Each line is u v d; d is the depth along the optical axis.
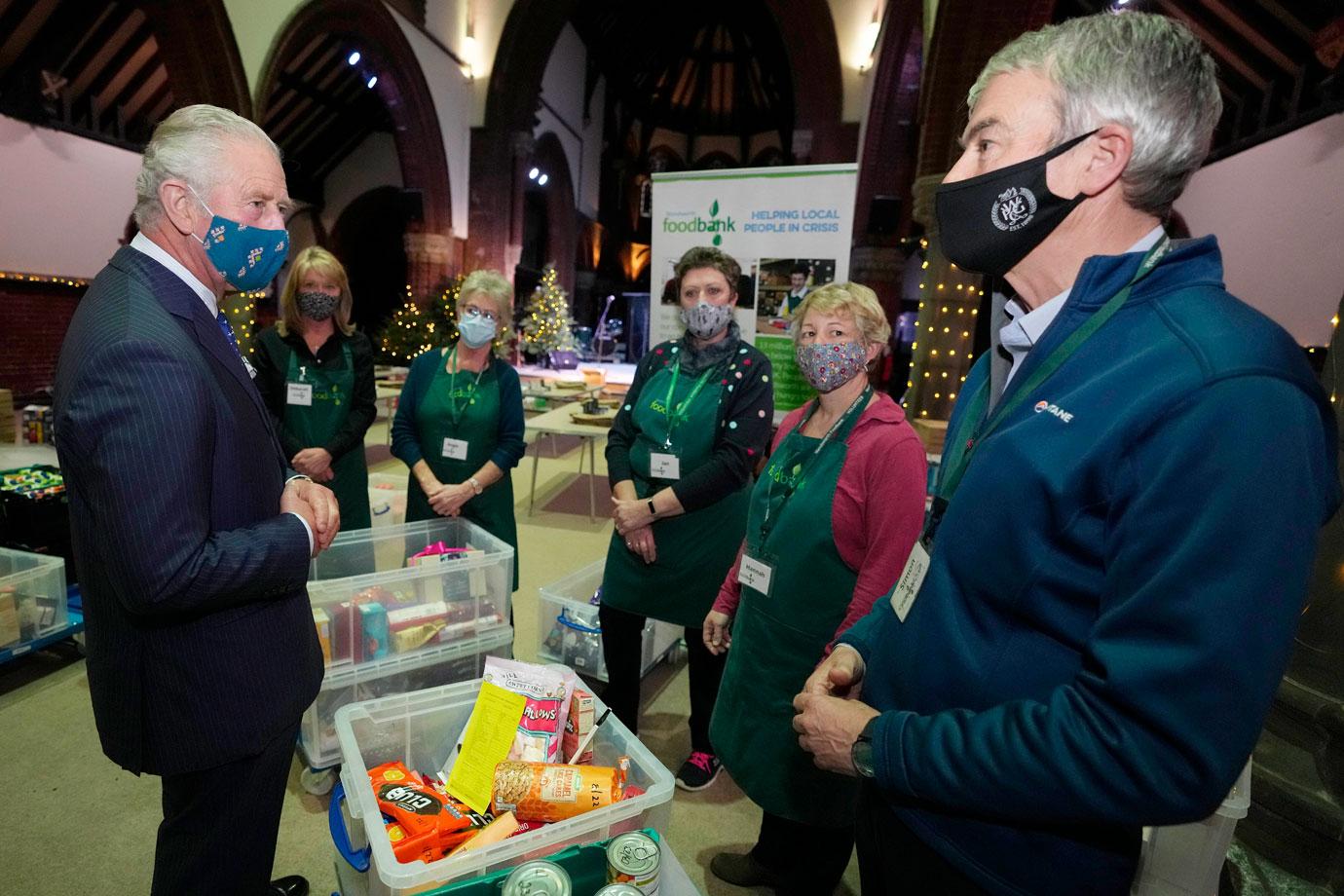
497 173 12.88
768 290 3.02
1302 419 0.52
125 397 0.86
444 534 2.33
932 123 4.41
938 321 4.83
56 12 6.63
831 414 1.42
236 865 1.11
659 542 1.86
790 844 1.57
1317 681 1.58
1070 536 0.61
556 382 8.09
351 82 11.31
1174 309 0.60
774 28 18.36
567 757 1.25
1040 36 0.68
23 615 2.26
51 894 1.53
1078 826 0.67
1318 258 4.67
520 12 12.29
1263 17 5.06
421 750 1.39
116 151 7.78
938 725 0.66
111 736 1.02
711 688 1.94
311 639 1.21
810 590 1.33
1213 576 0.51
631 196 22.39
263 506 1.08
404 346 11.30
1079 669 0.63
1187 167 0.62
